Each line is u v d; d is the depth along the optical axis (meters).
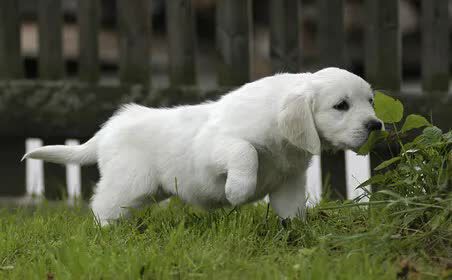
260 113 7.78
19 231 8.08
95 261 6.39
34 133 11.46
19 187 11.82
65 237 7.57
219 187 8.18
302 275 6.04
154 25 19.44
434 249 6.86
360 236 6.82
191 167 8.25
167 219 8.41
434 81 10.66
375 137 7.46
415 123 7.73
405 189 7.52
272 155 7.91
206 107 8.39
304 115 7.52
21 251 7.42
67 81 11.42
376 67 10.67
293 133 7.55
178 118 8.41
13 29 11.54
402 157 7.74
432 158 7.47
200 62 20.05
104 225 8.21
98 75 11.35
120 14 11.18
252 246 7.12
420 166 7.48
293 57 10.90
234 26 10.93
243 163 7.65
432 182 7.38
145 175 8.42
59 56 11.44
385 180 7.73
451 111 10.48
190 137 8.24
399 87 10.67
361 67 18.44
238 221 7.80
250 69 10.98
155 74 18.75
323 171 11.12
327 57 10.79
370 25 10.67
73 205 10.44
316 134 7.52
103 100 11.23
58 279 6.24
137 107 8.88
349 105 7.53
